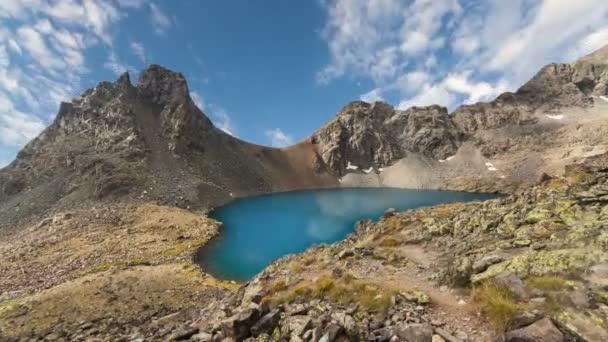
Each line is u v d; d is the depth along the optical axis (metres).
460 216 29.88
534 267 12.59
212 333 14.02
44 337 21.53
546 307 9.43
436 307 12.15
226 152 150.88
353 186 168.75
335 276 18.67
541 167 138.12
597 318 8.41
